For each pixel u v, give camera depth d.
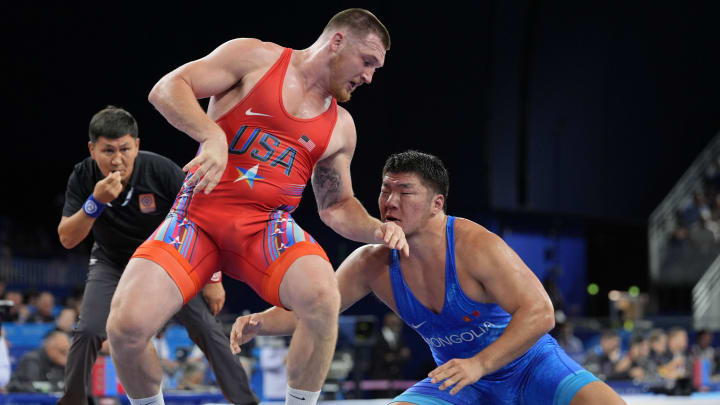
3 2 30.97
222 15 29.91
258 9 29.78
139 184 7.90
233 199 5.69
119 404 11.79
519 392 7.01
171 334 14.62
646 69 37.94
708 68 41.25
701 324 28.06
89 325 7.87
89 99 32.03
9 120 33.75
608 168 38.09
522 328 6.24
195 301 8.52
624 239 40.94
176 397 12.95
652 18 36.84
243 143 5.70
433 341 7.24
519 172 34.69
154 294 5.39
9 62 32.19
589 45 34.75
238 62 5.73
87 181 8.01
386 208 6.56
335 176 6.47
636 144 39.00
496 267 6.47
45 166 36.41
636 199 39.91
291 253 5.66
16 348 15.00
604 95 36.56
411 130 32.78
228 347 8.76
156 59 30.72
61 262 29.69
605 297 39.69
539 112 34.38
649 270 40.28
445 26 31.02
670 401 15.07
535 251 37.44
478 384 7.02
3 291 19.00
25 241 32.47
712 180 42.72
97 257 8.29
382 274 7.02
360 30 5.82
